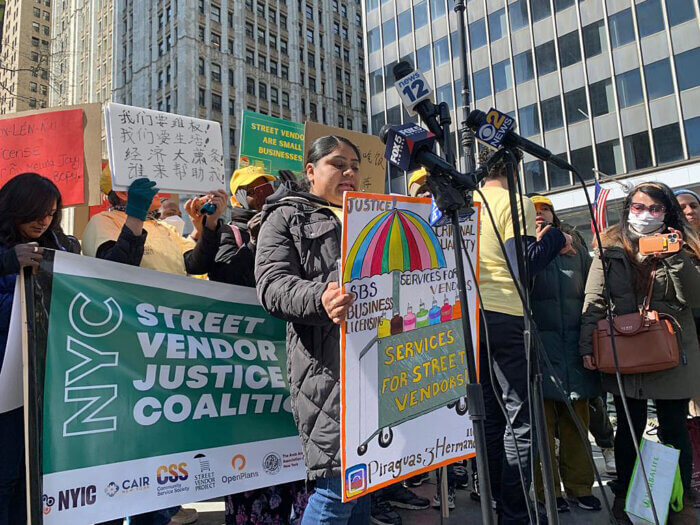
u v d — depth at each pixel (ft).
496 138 6.49
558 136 82.02
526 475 8.86
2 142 10.09
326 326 6.32
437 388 6.89
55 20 173.58
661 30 74.13
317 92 150.51
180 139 9.38
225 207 9.68
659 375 9.57
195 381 8.13
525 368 9.10
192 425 7.94
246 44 135.44
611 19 78.33
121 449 7.27
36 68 37.01
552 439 10.93
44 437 6.68
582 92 80.33
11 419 7.10
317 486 6.36
